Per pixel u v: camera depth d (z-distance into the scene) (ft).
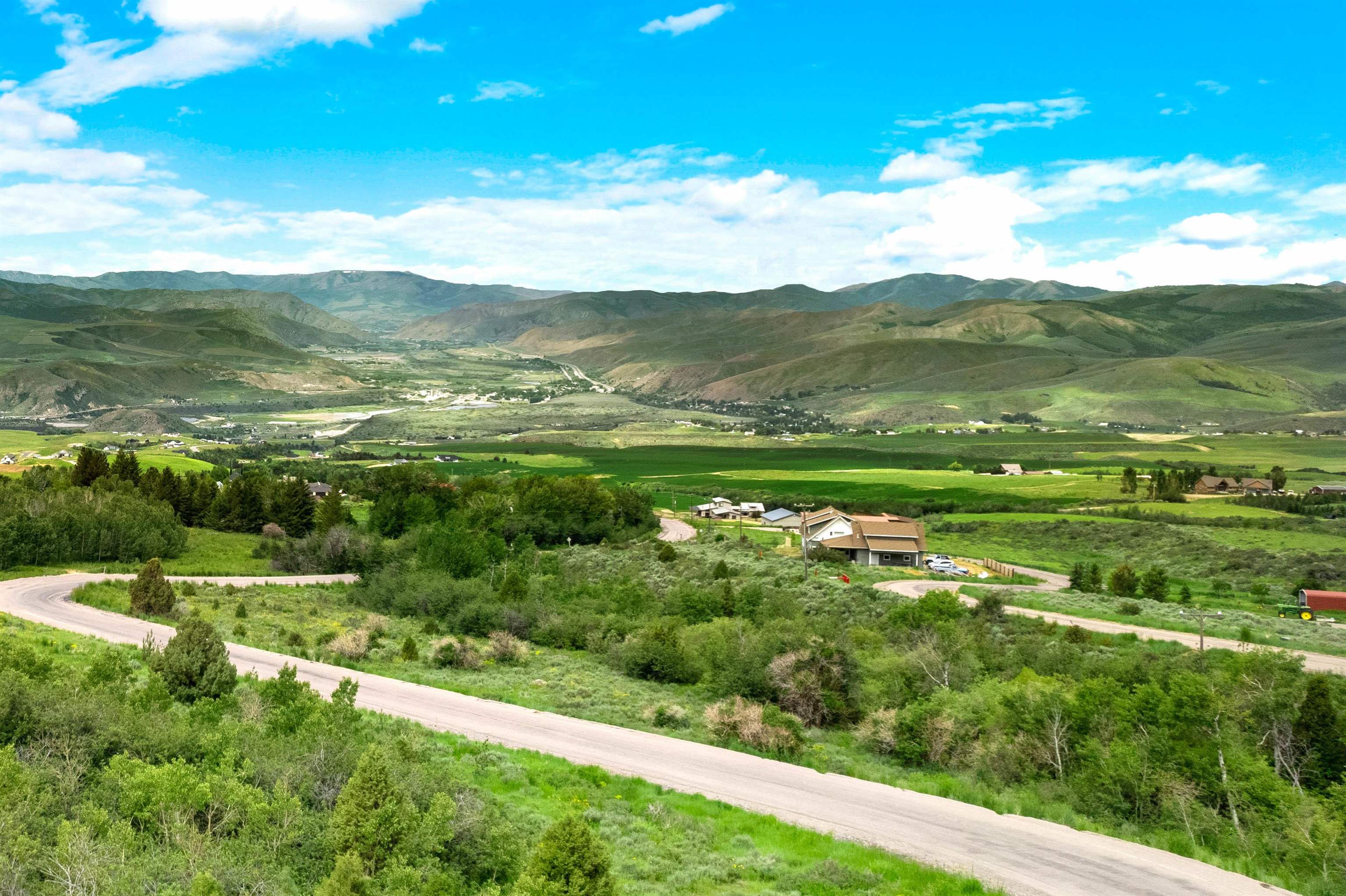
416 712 152.97
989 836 109.40
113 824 83.76
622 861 94.53
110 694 112.68
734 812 114.32
